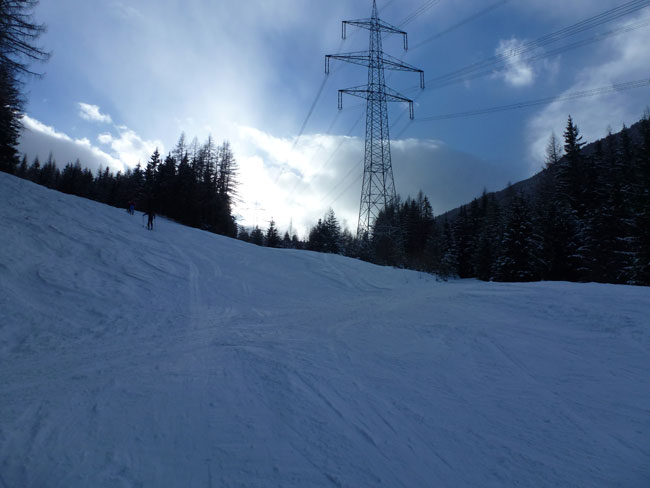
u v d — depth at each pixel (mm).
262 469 3062
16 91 19688
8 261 10789
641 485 2891
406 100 35906
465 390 4926
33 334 7305
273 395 4652
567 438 3676
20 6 18000
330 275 21953
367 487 2871
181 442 3461
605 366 5477
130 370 5590
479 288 13516
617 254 27078
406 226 59562
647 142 25797
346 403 4484
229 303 12555
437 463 3252
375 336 7934
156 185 48312
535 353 6211
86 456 3166
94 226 17734
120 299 10555
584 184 36062
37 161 81938
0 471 2889
